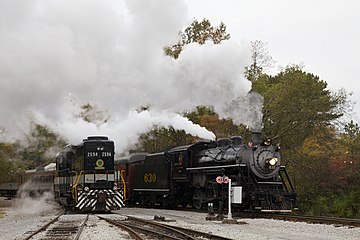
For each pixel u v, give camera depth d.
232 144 25.83
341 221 19.42
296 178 32.78
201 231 16.61
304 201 31.11
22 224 19.98
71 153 29.59
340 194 30.06
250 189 23.52
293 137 35.47
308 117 34.78
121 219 21.61
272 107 34.84
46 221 21.33
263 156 23.78
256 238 14.70
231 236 15.16
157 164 31.25
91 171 26.14
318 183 31.06
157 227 17.78
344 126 35.53
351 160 30.98
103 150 26.39
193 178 27.89
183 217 23.06
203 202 27.00
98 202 25.67
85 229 16.86
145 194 33.50
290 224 19.39
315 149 33.50
